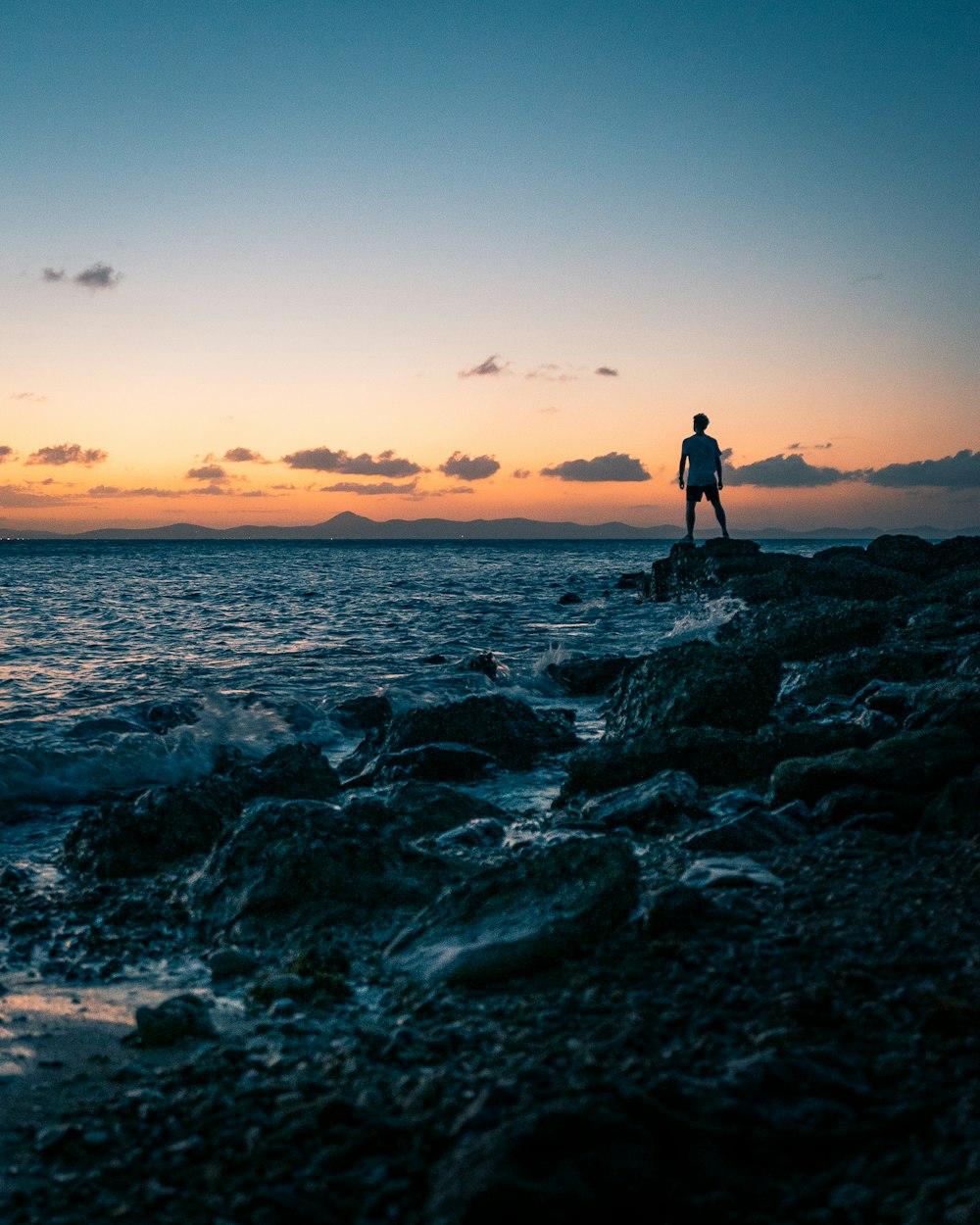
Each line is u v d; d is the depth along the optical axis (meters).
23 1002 4.41
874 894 4.61
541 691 14.05
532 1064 3.21
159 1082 3.50
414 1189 2.66
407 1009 4.01
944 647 11.59
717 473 25.34
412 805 7.28
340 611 27.20
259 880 5.46
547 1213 2.38
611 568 57.12
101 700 13.12
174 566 63.44
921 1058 3.04
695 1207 2.46
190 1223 2.63
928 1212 2.29
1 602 30.75
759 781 7.77
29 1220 2.71
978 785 5.67
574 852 4.92
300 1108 3.13
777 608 15.72
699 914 4.45
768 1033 3.26
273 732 11.44
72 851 6.85
